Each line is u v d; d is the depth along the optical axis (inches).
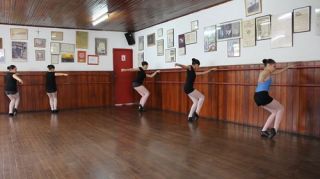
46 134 222.2
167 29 356.5
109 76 419.5
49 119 297.7
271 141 190.9
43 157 161.3
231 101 264.1
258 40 238.8
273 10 225.5
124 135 215.6
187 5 279.4
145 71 378.0
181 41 330.6
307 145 179.6
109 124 263.9
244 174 131.0
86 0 253.9
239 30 255.3
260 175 129.5
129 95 438.9
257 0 237.1
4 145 189.0
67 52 392.2
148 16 327.6
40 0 251.9
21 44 364.2
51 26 379.6
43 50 377.4
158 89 375.2
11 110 328.8
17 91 334.0
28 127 252.7
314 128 198.8
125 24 376.2
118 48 427.8
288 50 215.6
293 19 211.0
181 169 138.6
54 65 384.5
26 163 150.8
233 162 148.1
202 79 296.4
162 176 129.6
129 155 163.2
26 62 367.9
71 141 198.7
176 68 339.9
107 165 145.9
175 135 213.3
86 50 405.1
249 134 213.2
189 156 159.6
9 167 144.6
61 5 270.2
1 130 239.3
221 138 201.5
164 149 174.9
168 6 282.2
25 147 183.8
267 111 230.1
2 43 353.7
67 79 388.5
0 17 320.5
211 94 286.0
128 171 136.7
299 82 206.4
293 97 211.0
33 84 367.2
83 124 265.4
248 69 243.8
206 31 293.0
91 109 382.6
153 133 221.6
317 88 195.3
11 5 267.7
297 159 151.6
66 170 139.2
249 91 245.0
